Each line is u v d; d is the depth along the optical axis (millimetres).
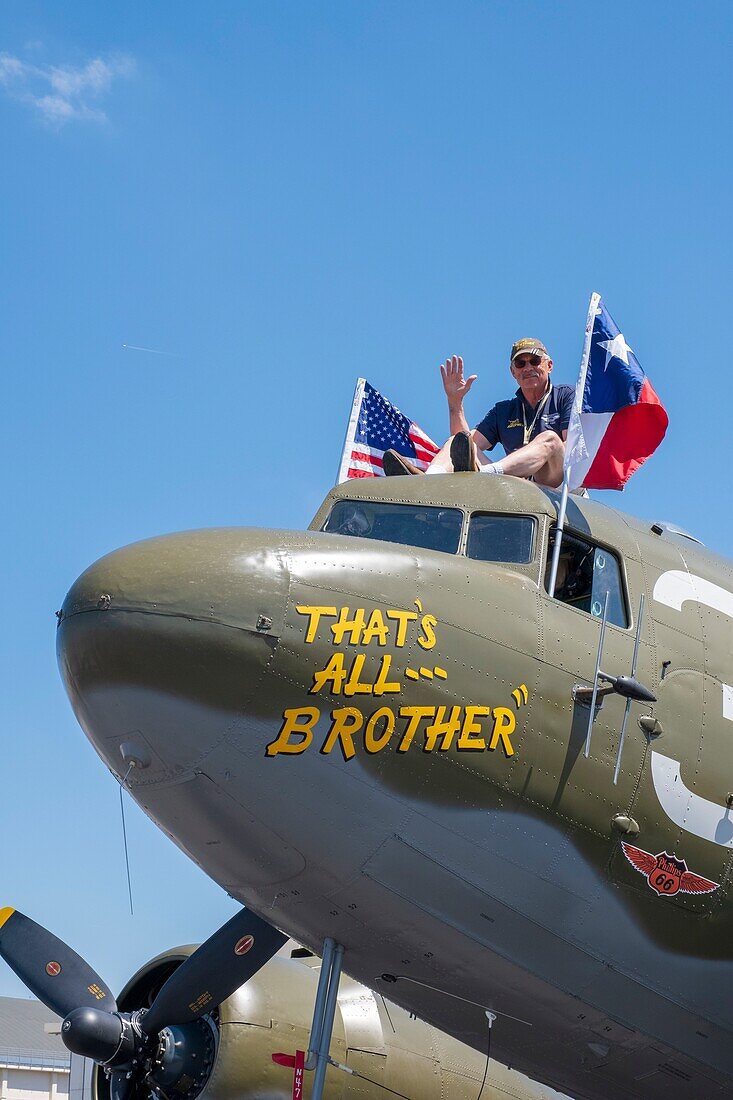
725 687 10336
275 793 8773
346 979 13016
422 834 9062
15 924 12977
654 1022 10172
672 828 9805
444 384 12977
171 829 9320
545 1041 10422
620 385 11578
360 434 14500
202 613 8570
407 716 8875
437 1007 10305
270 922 10055
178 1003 11766
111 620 8609
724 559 11711
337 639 8773
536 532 10000
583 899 9570
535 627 9523
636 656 9984
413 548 9539
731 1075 10625
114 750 8867
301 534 9273
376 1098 12398
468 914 9391
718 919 10062
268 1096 11859
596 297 11852
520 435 12477
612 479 11570
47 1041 34562
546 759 9305
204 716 8570
